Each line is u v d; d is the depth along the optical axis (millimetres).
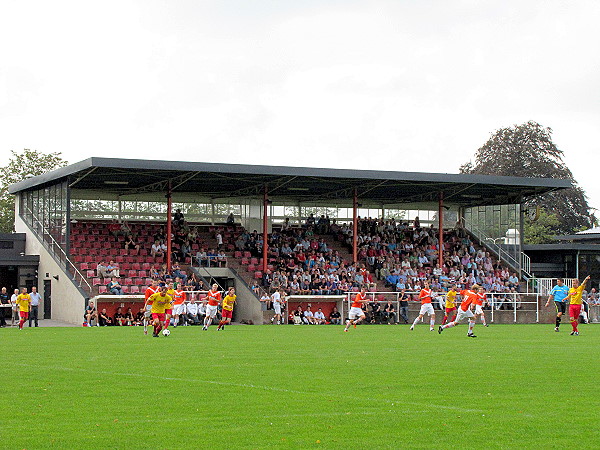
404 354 24578
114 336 33312
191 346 27531
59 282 48938
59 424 13156
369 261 55781
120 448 11586
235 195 58406
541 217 93938
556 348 27188
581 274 62844
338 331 37938
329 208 61781
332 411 14289
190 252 52531
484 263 59312
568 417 13797
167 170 46156
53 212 50375
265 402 15172
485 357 23641
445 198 61875
